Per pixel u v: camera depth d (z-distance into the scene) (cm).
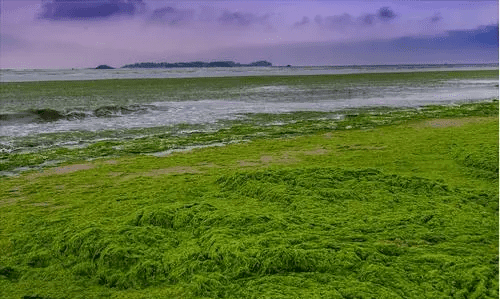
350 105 2811
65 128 2002
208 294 523
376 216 736
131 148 1538
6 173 1220
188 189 959
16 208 884
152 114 2445
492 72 8469
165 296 527
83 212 842
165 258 608
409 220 711
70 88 4128
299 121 2130
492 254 586
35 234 730
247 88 4312
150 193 951
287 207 802
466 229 674
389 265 555
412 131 1748
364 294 491
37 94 3509
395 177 935
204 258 595
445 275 529
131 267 600
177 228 721
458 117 2142
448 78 6197
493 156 1077
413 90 4038
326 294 491
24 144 1645
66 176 1157
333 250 588
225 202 846
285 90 4059
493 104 2672
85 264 616
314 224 702
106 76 7438
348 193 845
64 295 543
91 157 1405
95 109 2481
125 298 530
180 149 1532
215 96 3450
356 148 1440
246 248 598
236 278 552
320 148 1466
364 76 6894
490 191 859
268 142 1605
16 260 648
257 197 877
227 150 1473
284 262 563
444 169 1085
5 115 2216
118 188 1012
